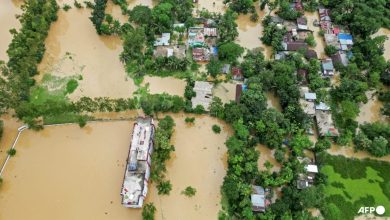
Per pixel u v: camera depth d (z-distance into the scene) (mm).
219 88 90875
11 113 87000
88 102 84562
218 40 98250
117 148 82250
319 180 76250
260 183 75938
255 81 87250
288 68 88750
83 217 73938
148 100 84688
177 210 74750
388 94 89812
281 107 88375
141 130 78688
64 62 96188
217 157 81438
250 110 84000
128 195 71562
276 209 70625
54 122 85375
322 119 85250
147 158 74750
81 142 83188
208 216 74188
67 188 77125
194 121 86125
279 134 80250
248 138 81312
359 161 81250
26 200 75875
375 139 81125
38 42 96125
